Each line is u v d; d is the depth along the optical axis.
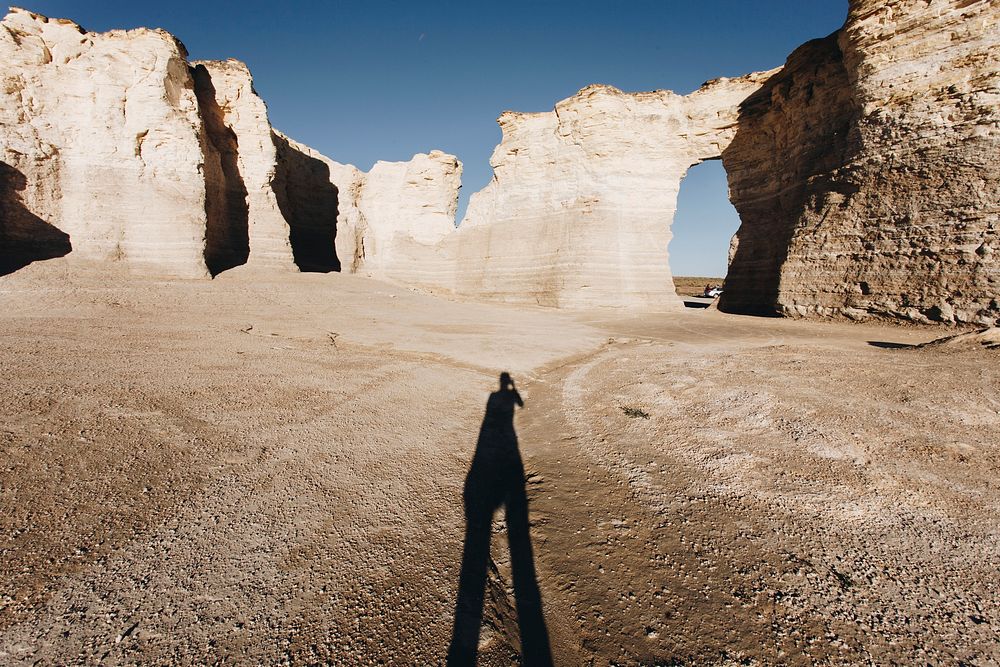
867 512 3.42
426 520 3.48
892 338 12.56
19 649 2.02
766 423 5.42
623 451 4.90
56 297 12.88
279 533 3.08
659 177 25.73
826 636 2.32
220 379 6.65
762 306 22.25
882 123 15.48
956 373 6.85
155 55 19.14
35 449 3.82
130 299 13.98
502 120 28.61
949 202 13.73
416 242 34.22
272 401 5.90
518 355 10.41
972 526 3.19
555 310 23.69
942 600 2.52
